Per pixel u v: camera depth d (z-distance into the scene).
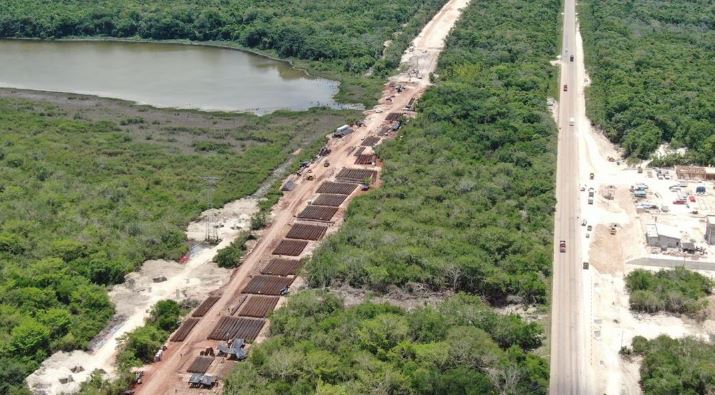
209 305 157.12
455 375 126.06
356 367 130.00
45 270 160.50
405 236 175.00
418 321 141.62
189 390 132.50
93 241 175.88
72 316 149.88
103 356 142.00
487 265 161.62
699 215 192.75
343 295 157.75
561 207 197.75
